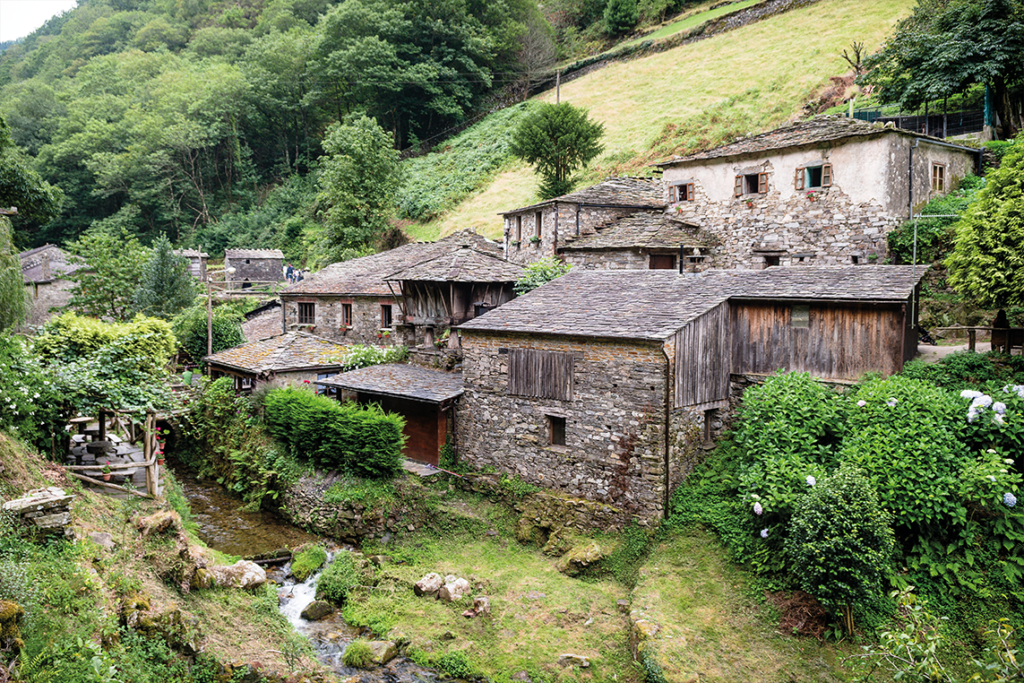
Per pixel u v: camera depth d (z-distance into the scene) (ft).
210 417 71.05
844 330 45.11
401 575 44.88
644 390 44.78
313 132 211.41
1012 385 38.81
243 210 196.24
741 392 49.88
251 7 289.12
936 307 58.75
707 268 75.31
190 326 99.81
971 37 75.72
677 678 31.89
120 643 26.71
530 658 35.99
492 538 49.34
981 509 35.86
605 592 41.22
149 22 292.81
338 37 194.08
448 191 151.12
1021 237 40.40
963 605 33.73
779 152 69.31
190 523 48.70
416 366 70.44
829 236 65.98
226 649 32.07
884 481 35.73
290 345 80.43
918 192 65.21
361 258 102.73
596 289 56.59
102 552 31.99
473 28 193.16
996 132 77.97
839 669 31.89
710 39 169.17
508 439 54.34
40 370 44.78
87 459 50.88
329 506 52.95
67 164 199.62
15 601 23.48
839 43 136.05
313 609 41.34
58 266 126.31
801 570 34.58
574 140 116.57
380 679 34.88
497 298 70.03
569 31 217.15
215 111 198.18
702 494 44.37
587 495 48.34
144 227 194.39
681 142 127.13
